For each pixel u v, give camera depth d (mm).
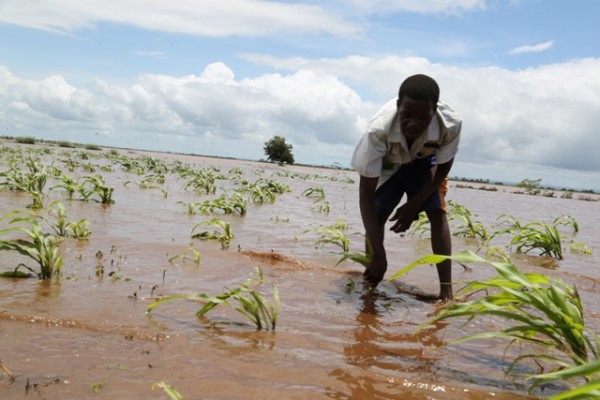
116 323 2447
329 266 4281
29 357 2018
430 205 3721
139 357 2088
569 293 2488
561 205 20219
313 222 7395
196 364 2053
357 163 3547
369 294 3479
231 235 5188
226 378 1942
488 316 3055
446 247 3619
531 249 6188
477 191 27500
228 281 3441
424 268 4621
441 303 3389
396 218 3674
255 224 6648
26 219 3439
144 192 9797
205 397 1779
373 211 3586
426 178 3830
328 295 3357
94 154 27656
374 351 2365
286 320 2736
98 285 3111
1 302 2639
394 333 2660
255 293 2602
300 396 1839
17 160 15961
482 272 4590
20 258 3652
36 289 2934
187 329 2465
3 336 2207
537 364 2332
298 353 2258
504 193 28312
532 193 31234
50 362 1986
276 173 25266
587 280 4535
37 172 8633
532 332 2584
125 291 3020
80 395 1737
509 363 2332
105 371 1937
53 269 3367
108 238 4629
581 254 6477
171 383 1869
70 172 13875
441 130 3441
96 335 2299
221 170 24531
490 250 5160
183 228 5691
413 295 3588
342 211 9547
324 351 2316
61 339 2225
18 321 2391
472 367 2254
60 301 2730
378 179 3787
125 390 1792
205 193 10891
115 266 3617
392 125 3410
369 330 2678
